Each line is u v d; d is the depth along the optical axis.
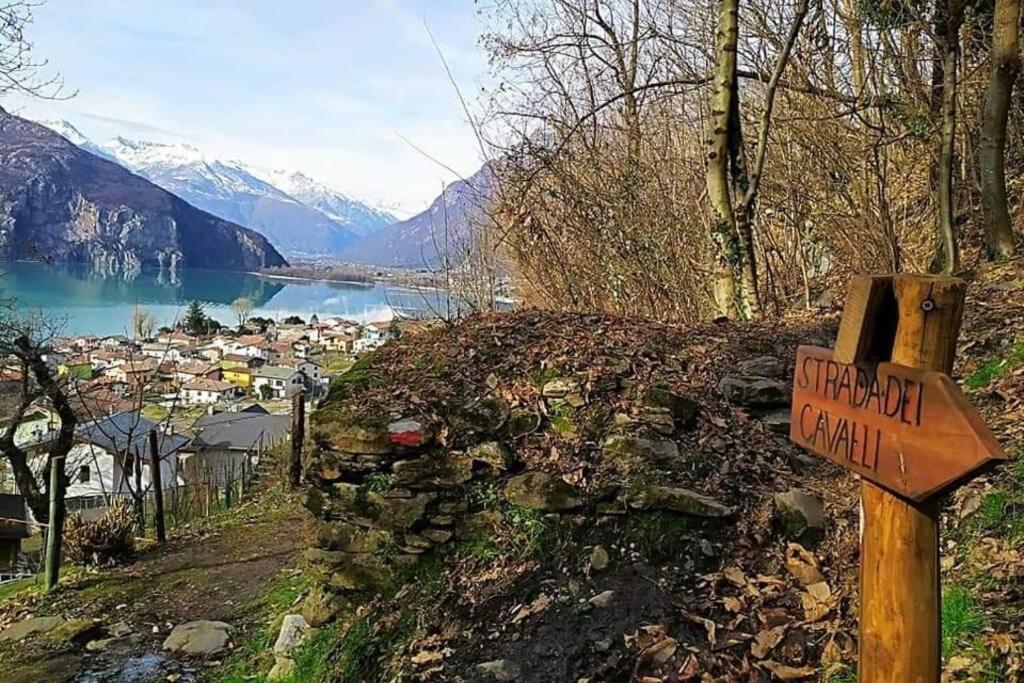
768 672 3.02
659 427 4.50
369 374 5.05
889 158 9.75
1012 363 4.77
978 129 8.41
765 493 4.07
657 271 8.72
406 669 3.62
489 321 5.83
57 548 7.07
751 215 7.76
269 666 4.53
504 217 8.95
